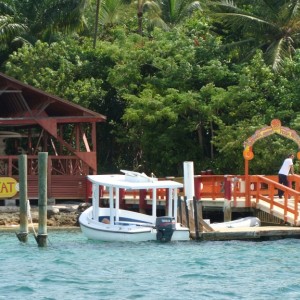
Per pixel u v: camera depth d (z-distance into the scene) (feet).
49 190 227.81
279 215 182.50
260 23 273.13
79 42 314.96
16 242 179.01
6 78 225.15
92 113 231.30
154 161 259.19
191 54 260.83
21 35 308.60
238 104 244.83
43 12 302.25
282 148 227.61
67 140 272.92
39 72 274.77
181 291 128.47
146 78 258.57
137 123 252.62
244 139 231.50
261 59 252.62
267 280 136.87
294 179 197.16
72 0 298.76
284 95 244.22
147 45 264.72
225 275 140.97
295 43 278.46
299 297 124.98
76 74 274.16
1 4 319.27
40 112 227.40
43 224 169.89
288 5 272.92
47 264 151.94
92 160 231.50
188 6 308.81
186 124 248.93
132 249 167.43
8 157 226.58
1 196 223.71
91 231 177.99
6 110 253.24
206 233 173.37
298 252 162.81
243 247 168.35
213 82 254.47
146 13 306.35
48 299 123.34
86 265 150.61
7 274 142.41
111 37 315.58
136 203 209.97
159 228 173.06
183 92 250.16
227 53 271.90
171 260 155.12
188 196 175.83
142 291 128.36
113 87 268.62
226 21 285.02
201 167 249.55
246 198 191.11
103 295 125.80
